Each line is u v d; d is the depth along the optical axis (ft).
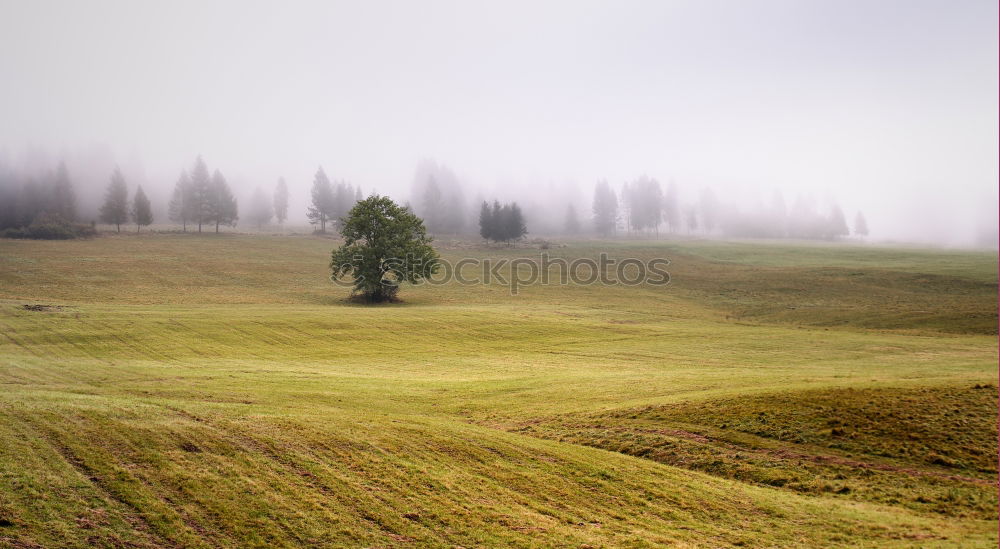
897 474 74.49
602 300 330.95
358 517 58.59
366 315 248.32
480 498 65.26
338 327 221.25
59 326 198.08
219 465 66.64
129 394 105.50
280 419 85.10
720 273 428.56
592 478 73.00
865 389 100.63
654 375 135.13
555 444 85.35
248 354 175.32
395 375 145.28
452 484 68.08
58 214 578.66
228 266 404.16
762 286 370.53
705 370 149.38
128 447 68.74
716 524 62.75
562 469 75.15
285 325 219.61
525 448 81.82
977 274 366.63
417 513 60.44
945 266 415.23
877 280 364.79
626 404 105.50
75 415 77.66
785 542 58.85
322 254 486.79
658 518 63.52
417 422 90.99
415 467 71.72
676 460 82.17
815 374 134.72
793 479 75.20
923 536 59.98
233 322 219.61
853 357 172.55
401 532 56.49
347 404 106.73
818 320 266.57
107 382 119.65
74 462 63.46
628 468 77.25
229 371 138.21
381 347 193.98
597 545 56.49
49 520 51.75
